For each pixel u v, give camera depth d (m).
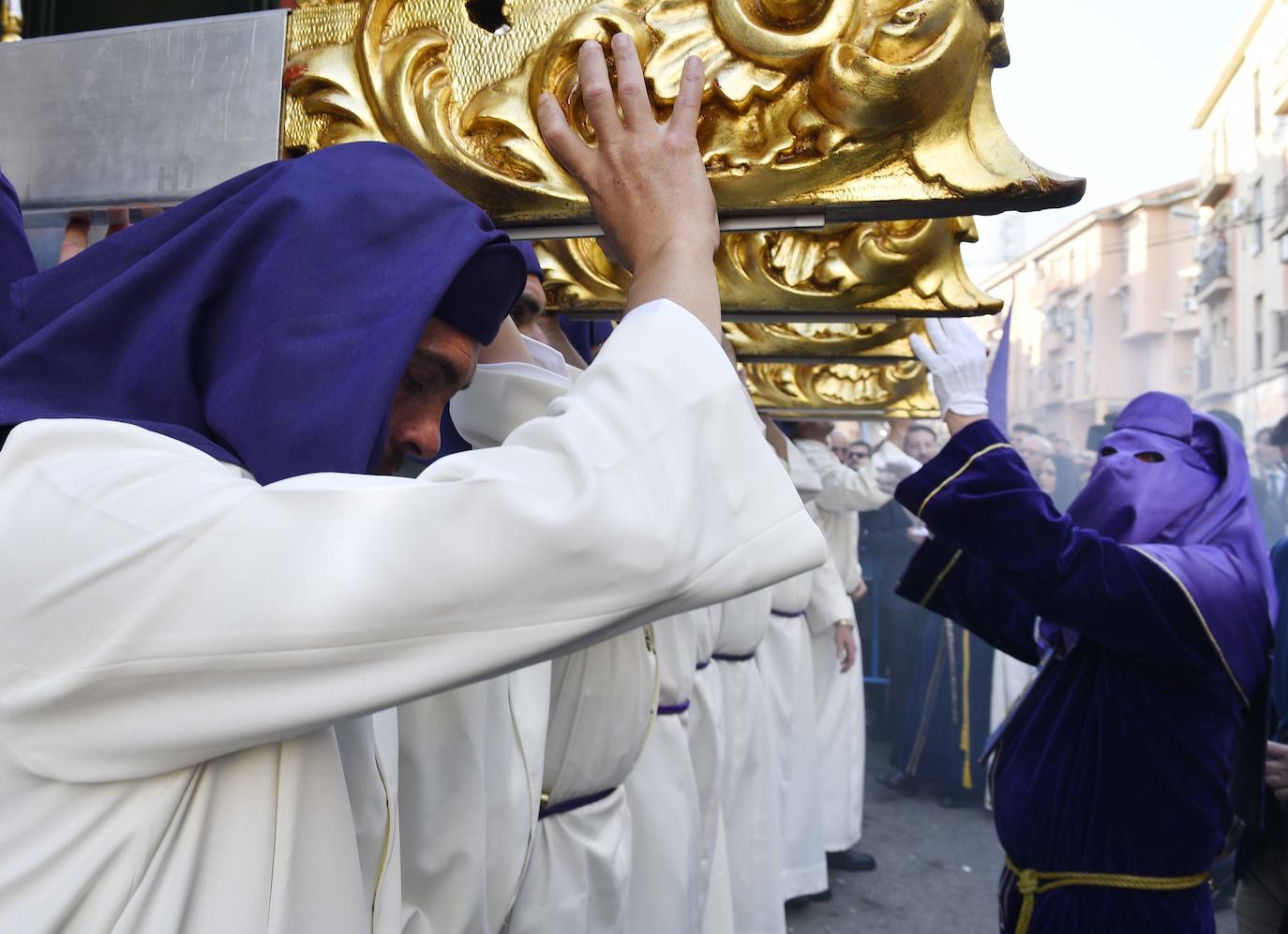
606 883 1.48
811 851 3.37
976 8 0.85
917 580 2.18
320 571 0.58
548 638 0.60
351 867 0.66
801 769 3.34
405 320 0.68
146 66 1.07
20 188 1.09
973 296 1.24
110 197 1.07
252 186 0.75
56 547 0.60
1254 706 1.77
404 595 0.58
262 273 0.70
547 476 0.63
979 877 3.81
